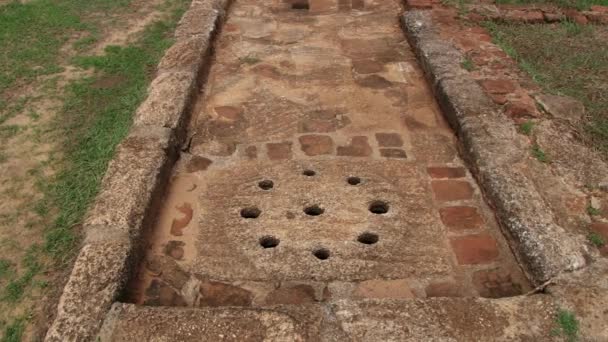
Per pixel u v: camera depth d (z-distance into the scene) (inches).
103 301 86.0
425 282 98.7
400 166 128.0
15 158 126.3
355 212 113.9
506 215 106.3
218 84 161.5
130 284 95.2
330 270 100.5
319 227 110.0
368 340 78.7
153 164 116.4
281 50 181.0
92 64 165.2
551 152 122.2
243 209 115.0
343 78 164.6
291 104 151.8
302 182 122.2
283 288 97.2
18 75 159.9
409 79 164.4
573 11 196.2
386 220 112.0
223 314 82.3
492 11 194.5
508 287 97.7
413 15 191.8
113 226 100.6
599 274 90.6
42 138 133.0
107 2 208.7
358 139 137.6
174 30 187.3
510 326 81.2
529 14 193.3
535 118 134.4
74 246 103.5
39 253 102.7
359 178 123.8
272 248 105.2
